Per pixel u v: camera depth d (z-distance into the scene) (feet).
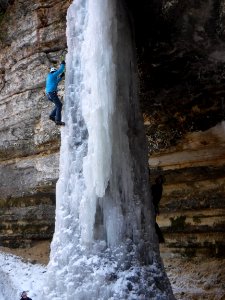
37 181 49.42
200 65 33.60
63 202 29.14
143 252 27.07
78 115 30.60
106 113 27.66
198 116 37.47
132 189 28.14
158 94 36.81
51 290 26.89
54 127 47.19
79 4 32.83
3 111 52.70
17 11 51.60
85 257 26.71
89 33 29.32
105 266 26.20
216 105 36.29
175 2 29.43
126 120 29.17
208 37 30.66
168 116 38.60
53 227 49.78
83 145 29.81
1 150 52.85
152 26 31.94
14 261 50.42
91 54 28.66
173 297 27.43
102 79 27.96
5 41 52.90
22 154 50.85
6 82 52.85
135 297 25.36
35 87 49.52
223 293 36.22
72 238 27.71
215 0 28.22
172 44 32.27
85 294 25.66
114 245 26.81
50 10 48.44
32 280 45.21
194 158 39.42
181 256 40.86
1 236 53.93
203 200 39.93
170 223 41.57
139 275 26.13
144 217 28.07
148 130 40.09
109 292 25.35
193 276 38.83
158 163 41.09
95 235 27.22
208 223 39.73
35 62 49.44
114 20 29.40
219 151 38.32
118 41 29.81
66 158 30.07
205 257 39.52
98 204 27.55
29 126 49.78
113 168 27.76
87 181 27.45
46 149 48.42
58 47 48.08
